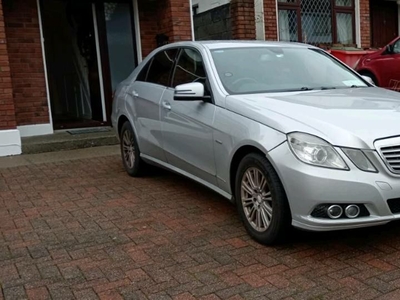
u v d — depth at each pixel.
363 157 3.35
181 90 4.41
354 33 12.84
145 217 4.64
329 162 3.35
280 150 3.54
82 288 3.24
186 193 5.41
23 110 8.71
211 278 3.32
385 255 3.58
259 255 3.66
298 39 11.86
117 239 4.09
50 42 10.62
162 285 3.25
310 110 3.76
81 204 5.13
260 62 4.88
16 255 3.82
